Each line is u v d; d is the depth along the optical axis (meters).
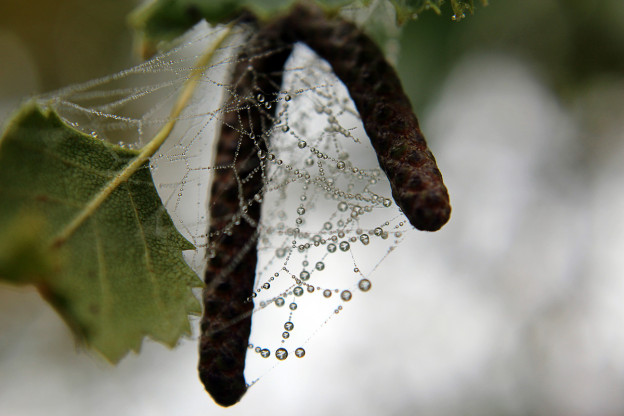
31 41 0.28
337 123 0.15
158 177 0.16
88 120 0.15
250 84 0.13
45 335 0.26
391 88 0.12
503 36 0.19
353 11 0.14
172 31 0.13
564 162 0.21
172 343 0.12
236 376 0.12
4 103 0.27
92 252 0.11
